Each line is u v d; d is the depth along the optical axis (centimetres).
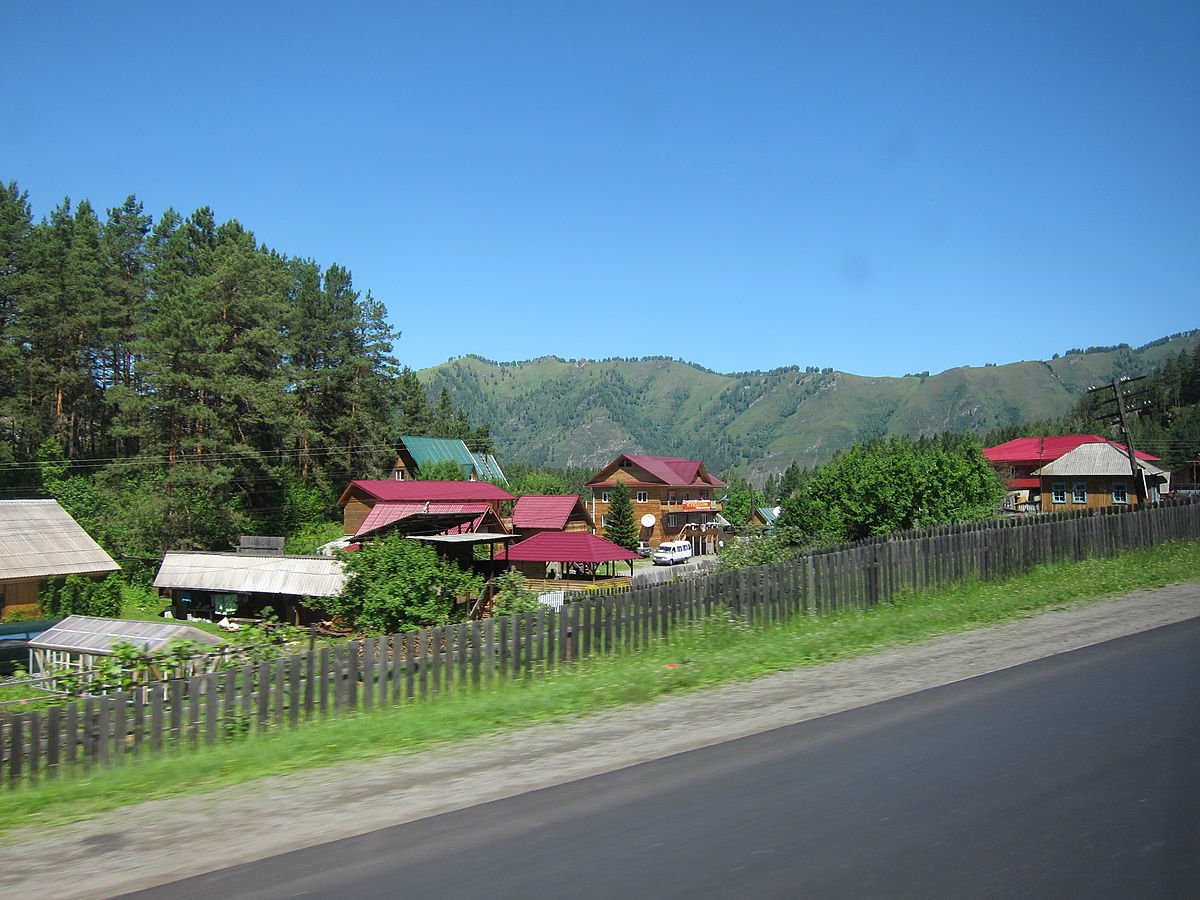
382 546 1747
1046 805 562
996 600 1634
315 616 3569
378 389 7562
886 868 476
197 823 649
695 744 776
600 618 1326
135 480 5403
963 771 639
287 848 572
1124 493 5497
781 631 1483
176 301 5228
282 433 6006
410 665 1130
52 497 5375
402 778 734
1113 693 864
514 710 977
